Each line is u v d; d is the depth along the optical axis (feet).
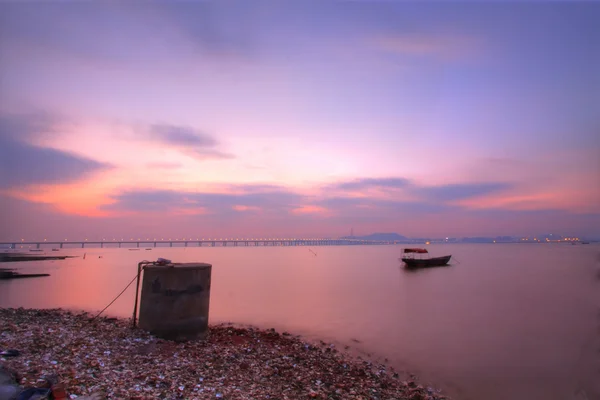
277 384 42.32
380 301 136.05
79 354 43.34
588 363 60.39
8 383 31.14
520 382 53.26
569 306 128.98
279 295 145.89
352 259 527.81
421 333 84.33
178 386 36.88
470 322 98.63
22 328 56.39
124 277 218.38
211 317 96.22
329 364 54.75
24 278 211.41
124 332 55.52
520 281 220.02
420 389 48.37
